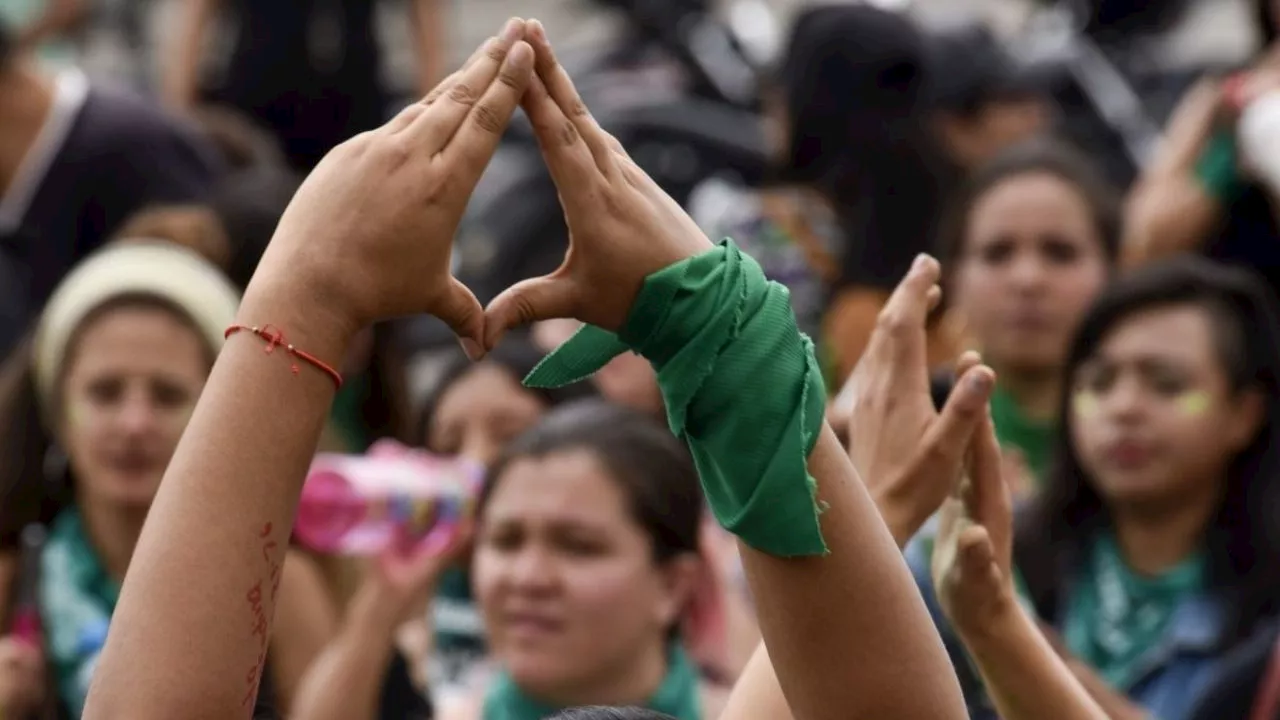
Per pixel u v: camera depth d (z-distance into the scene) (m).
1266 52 16.05
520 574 9.91
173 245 12.65
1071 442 11.62
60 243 15.71
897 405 6.21
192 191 16.00
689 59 20.34
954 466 6.16
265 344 5.13
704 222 16.27
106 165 15.80
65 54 23.34
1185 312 11.32
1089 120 19.28
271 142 19.16
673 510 10.06
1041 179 13.55
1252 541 11.16
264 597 5.12
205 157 16.34
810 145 15.06
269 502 5.12
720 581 10.48
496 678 10.34
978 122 18.48
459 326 5.22
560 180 5.23
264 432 5.11
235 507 5.09
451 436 12.48
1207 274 11.45
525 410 12.41
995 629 6.39
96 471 10.80
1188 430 11.20
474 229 18.83
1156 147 19.02
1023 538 11.62
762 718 5.96
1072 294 13.40
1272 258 14.30
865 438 6.24
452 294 5.20
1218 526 11.25
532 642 9.90
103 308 10.89
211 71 20.23
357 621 10.16
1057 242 13.45
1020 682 6.40
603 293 5.27
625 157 5.34
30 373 11.18
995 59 18.62
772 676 6.02
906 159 14.94
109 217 15.87
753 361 5.27
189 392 10.85
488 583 10.01
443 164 5.15
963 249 13.70
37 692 10.73
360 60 19.78
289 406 5.12
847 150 14.99
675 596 10.17
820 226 14.97
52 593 10.88
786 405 5.28
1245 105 14.16
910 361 6.24
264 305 5.14
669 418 5.34
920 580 9.60
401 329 13.40
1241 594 11.10
